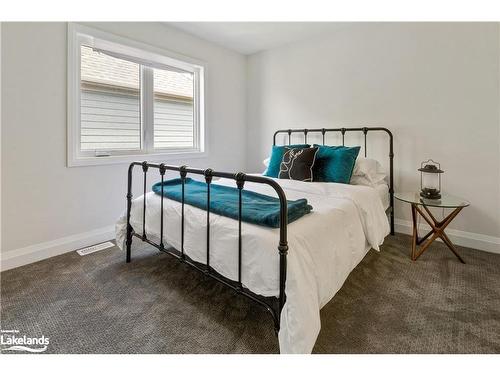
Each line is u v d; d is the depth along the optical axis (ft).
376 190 7.26
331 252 4.39
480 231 7.33
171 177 9.69
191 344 3.99
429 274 6.05
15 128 6.30
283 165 8.31
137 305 4.91
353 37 9.10
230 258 4.21
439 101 7.65
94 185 7.80
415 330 4.26
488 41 6.87
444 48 7.48
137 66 8.86
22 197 6.50
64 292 5.33
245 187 7.47
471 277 5.90
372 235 5.84
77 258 6.88
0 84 6.03
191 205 5.21
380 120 8.73
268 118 11.63
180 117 10.22
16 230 6.44
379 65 8.63
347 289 5.47
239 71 11.89
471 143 7.26
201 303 4.98
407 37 8.05
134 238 8.12
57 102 6.92
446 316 4.60
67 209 7.29
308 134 10.41
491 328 4.30
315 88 10.12
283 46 10.89
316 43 9.96
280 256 3.47
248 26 9.18
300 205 4.59
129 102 8.71
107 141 8.29
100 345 3.98
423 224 8.26
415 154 8.14
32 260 6.66
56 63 6.84
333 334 4.17
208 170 4.50
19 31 6.24
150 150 9.32
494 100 6.88
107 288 5.48
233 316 4.61
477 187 7.27
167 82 9.73
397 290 5.42
